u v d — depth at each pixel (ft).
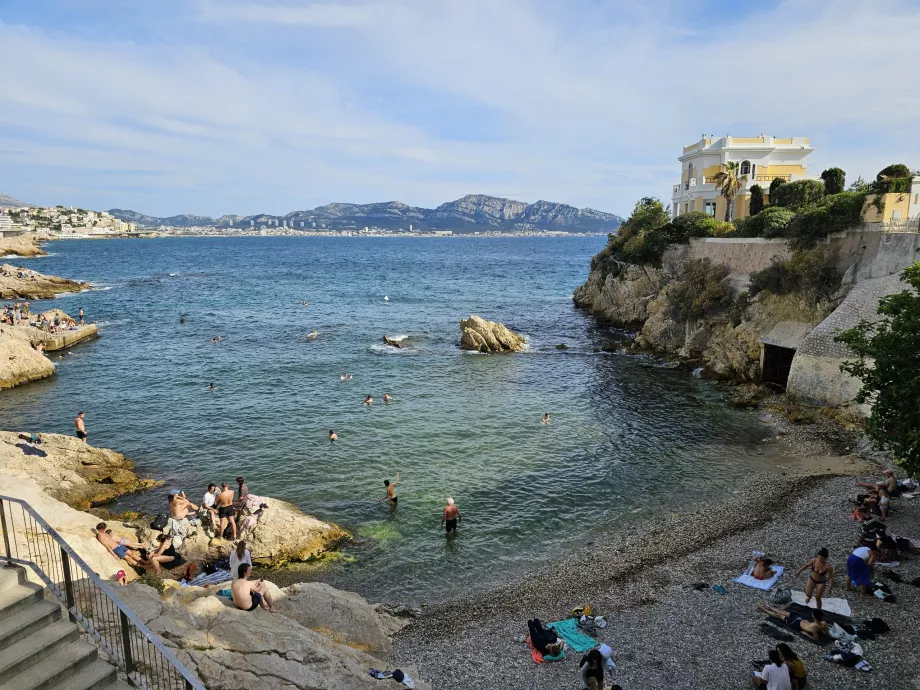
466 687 49.24
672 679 49.49
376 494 89.92
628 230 268.00
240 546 62.90
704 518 81.30
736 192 217.97
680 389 145.18
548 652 52.85
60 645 32.71
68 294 317.63
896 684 47.11
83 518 70.69
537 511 85.05
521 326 237.04
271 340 201.05
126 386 146.10
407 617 62.03
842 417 112.78
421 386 146.82
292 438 111.86
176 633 41.57
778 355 142.31
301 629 49.01
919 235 118.32
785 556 69.15
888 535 65.98
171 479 95.35
